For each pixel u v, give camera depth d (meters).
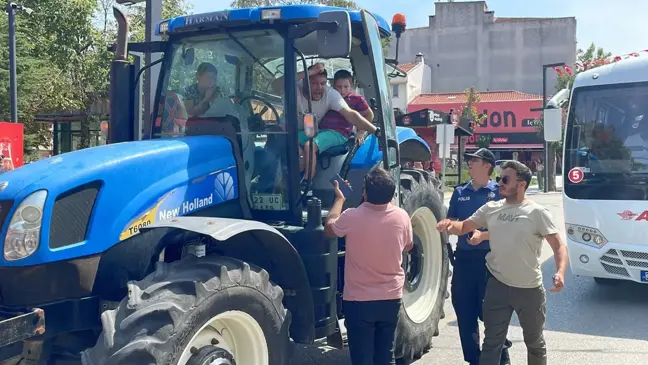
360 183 5.05
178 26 4.77
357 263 4.12
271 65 4.59
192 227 3.49
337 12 4.09
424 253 6.09
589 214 7.68
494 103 39.72
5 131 13.59
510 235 4.35
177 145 4.10
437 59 51.31
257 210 4.61
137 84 4.96
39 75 21.02
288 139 4.50
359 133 5.08
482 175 5.16
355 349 4.18
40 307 3.34
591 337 6.34
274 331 3.76
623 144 7.64
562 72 33.72
